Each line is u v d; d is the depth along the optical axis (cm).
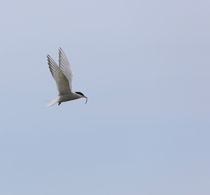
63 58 1947
